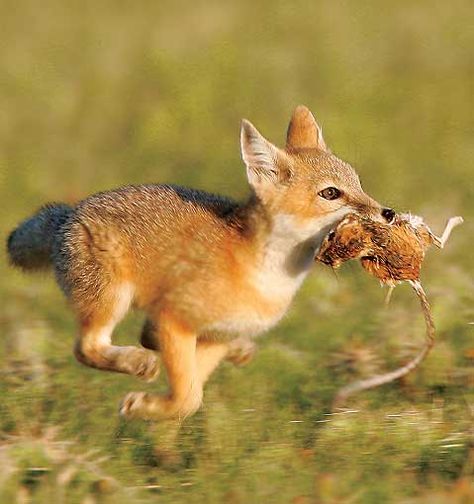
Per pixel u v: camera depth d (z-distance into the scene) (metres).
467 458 10.17
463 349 13.04
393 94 24.39
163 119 22.84
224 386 12.20
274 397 11.97
